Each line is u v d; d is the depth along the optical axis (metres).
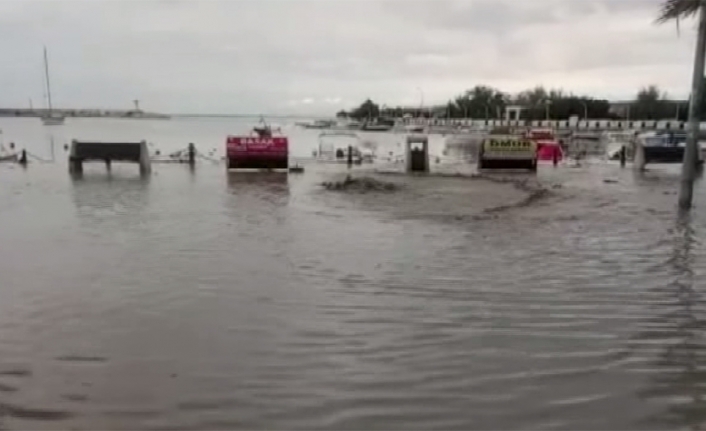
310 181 19.58
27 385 4.64
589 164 29.77
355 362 5.08
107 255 8.75
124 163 25.39
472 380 4.75
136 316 6.15
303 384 4.67
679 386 4.66
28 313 6.22
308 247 9.40
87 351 5.27
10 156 28.20
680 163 26.61
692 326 5.98
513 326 5.96
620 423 4.10
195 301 6.64
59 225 11.15
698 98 13.41
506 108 141.62
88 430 4.00
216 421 4.12
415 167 23.88
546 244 9.70
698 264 8.42
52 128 108.31
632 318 6.21
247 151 23.19
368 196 15.89
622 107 134.38
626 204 14.51
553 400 4.43
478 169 25.05
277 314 6.24
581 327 5.95
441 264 8.37
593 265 8.35
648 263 8.46
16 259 8.48
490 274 7.86
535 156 24.86
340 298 6.80
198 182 19.03
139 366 4.97
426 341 5.55
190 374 4.83
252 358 5.14
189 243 9.62
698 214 12.91
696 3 13.24
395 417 4.18
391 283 7.41
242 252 9.02
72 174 21.31
